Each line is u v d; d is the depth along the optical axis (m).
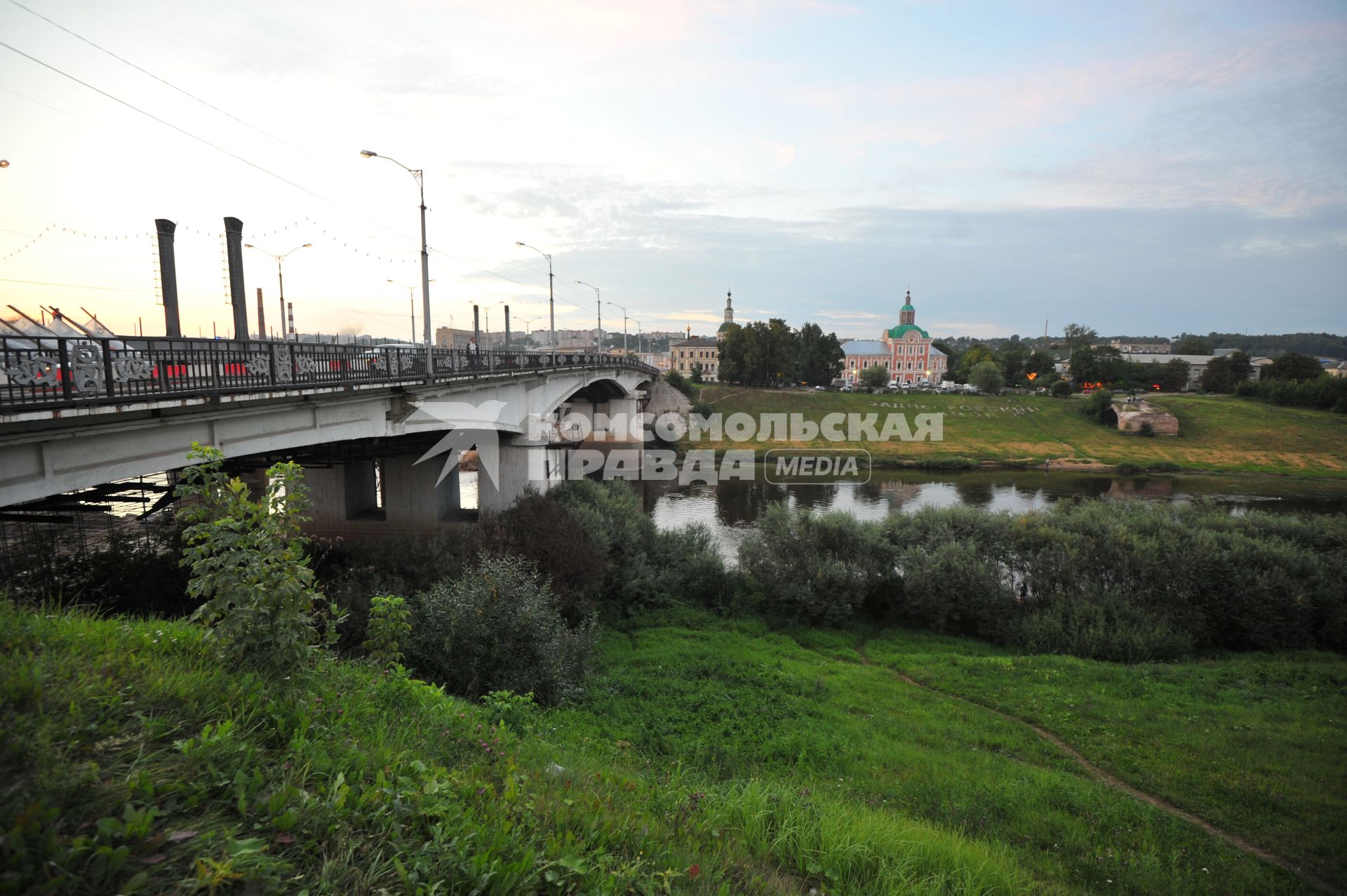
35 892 3.43
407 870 4.56
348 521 36.28
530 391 40.41
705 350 188.50
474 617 15.73
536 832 5.49
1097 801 13.77
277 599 6.98
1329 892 11.23
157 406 13.67
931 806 13.19
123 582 22.03
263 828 4.56
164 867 3.92
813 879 7.10
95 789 4.34
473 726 8.50
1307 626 25.72
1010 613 28.08
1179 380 139.62
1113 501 35.28
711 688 19.78
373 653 11.11
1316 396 101.50
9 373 11.12
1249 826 13.25
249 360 17.69
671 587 32.00
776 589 30.16
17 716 4.75
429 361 27.02
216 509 7.12
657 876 5.59
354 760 5.83
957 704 20.20
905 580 30.28
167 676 6.07
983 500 64.56
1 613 6.61
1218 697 20.36
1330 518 31.84
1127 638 24.83
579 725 14.98
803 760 15.12
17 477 11.73
